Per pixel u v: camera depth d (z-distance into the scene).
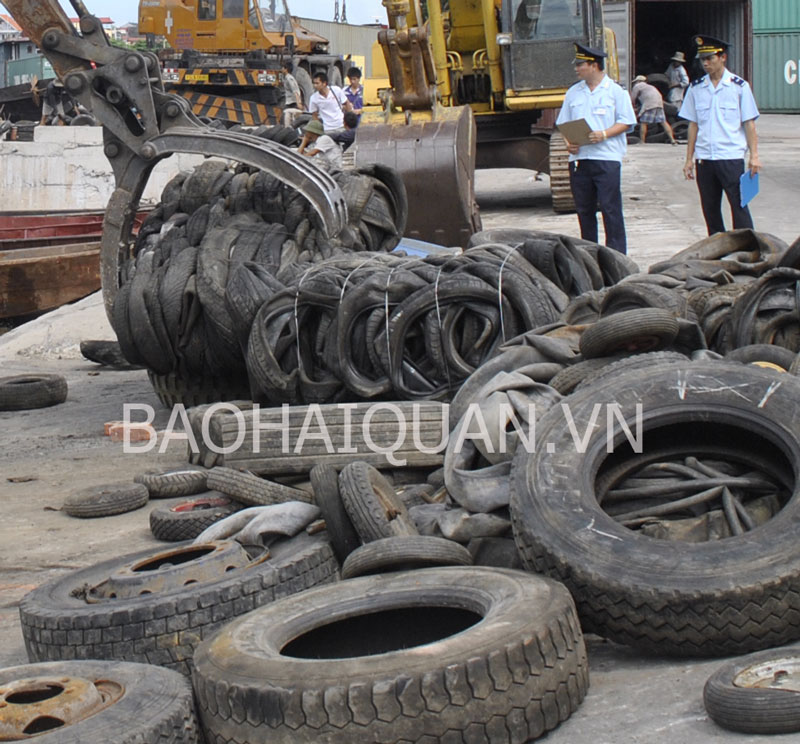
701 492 4.77
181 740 3.67
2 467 8.55
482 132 21.00
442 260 8.02
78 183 23.70
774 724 3.49
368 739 3.51
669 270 8.29
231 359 9.16
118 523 6.91
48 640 4.55
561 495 4.58
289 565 4.82
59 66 10.21
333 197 9.38
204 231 9.66
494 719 3.58
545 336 6.59
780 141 32.19
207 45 34.34
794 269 7.02
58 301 17.12
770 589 4.03
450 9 20.94
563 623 3.86
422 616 4.39
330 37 53.22
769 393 4.82
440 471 6.25
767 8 45.47
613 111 11.83
